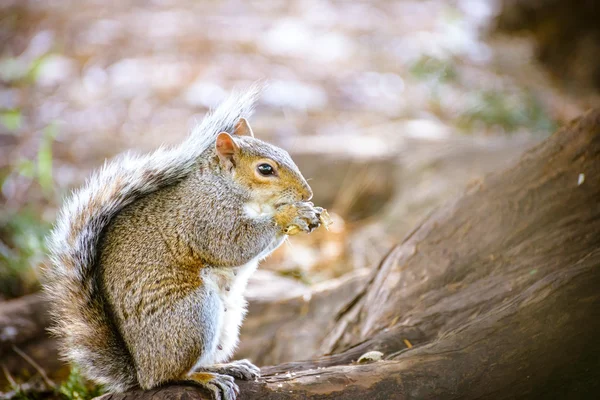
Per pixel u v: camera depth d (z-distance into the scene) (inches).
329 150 686.5
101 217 294.2
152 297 282.4
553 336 277.9
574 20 960.9
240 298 315.9
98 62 895.1
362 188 663.8
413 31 1050.1
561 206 358.9
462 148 662.5
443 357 282.0
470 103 829.2
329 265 565.3
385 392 273.1
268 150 319.3
